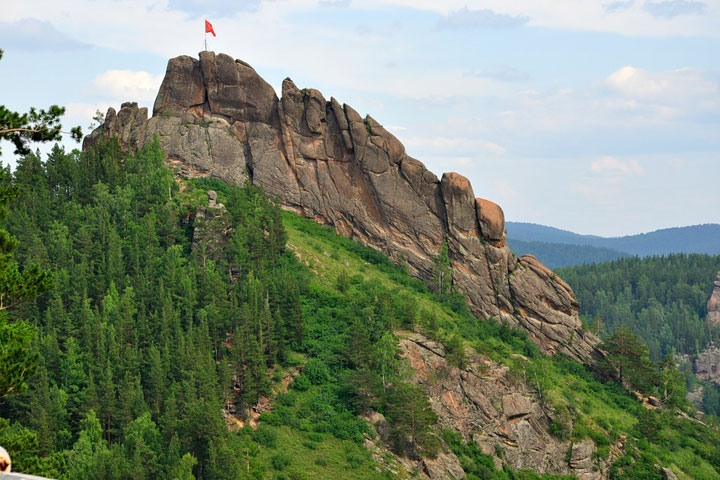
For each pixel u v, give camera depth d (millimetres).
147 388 125812
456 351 147375
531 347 169875
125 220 165125
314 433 123000
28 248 153250
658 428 153500
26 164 183125
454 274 180875
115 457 103625
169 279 145500
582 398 158375
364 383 130000
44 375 119188
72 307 138875
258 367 127312
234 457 105375
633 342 174500
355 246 181625
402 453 126750
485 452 138625
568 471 142250
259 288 144875
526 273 183125
